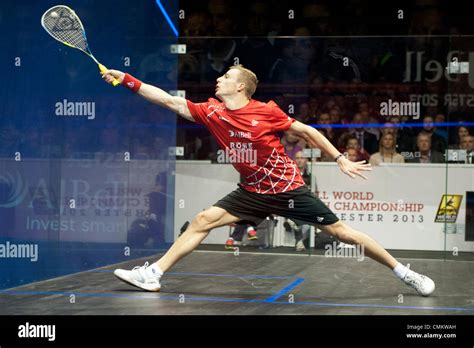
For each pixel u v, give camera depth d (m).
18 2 4.21
